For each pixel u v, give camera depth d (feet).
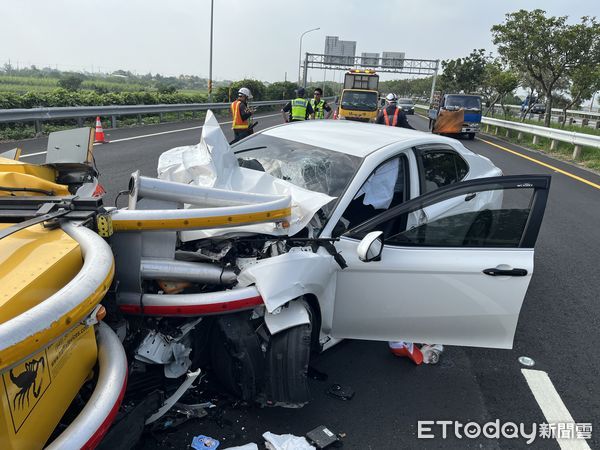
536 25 70.18
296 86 153.07
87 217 6.98
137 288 7.83
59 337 4.90
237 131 33.40
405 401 10.03
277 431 8.73
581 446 9.16
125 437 6.73
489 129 87.45
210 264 8.63
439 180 13.33
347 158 11.57
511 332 10.36
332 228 9.89
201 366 9.05
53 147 10.37
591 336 13.26
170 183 8.65
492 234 10.02
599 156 48.60
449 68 140.97
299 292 8.47
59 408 5.65
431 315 10.05
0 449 4.58
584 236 22.17
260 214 8.50
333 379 10.55
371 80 84.94
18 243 6.20
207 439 8.23
